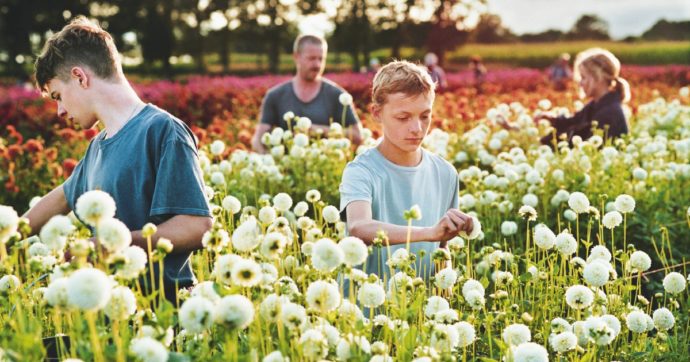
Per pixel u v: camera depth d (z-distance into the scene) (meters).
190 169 2.66
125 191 2.68
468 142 7.41
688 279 3.06
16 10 53.94
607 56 6.52
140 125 2.71
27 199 6.59
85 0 55.44
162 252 1.95
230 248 2.29
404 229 2.65
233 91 17.47
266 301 2.01
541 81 23.45
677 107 10.95
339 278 2.99
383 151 3.06
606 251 3.00
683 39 60.91
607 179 5.86
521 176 5.34
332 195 5.43
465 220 2.51
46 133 10.45
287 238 2.73
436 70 20.19
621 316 2.80
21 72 53.69
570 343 2.35
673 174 5.80
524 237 4.80
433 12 60.78
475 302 2.48
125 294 1.91
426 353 2.08
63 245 2.01
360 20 59.22
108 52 2.74
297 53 6.25
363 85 15.95
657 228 4.91
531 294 3.12
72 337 1.92
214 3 58.88
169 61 57.41
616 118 6.50
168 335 2.00
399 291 2.47
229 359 1.84
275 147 5.88
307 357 1.97
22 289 2.28
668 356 2.79
